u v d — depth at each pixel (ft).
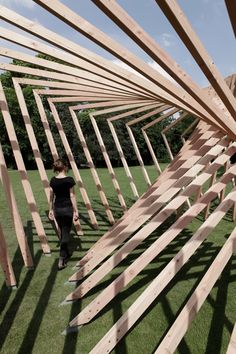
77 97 21.85
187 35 5.85
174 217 27.43
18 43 10.62
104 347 9.04
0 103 17.06
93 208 32.35
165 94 12.24
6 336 10.82
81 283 14.48
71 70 13.62
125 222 15.89
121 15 5.65
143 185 48.52
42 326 11.39
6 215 28.71
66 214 16.51
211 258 17.65
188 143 18.80
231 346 7.07
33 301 13.17
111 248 14.44
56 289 14.23
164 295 13.60
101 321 11.61
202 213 28.91
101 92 18.03
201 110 10.64
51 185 16.79
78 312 12.32
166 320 11.66
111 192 42.09
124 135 92.63
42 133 82.74
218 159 12.98
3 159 15.31
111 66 9.90
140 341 10.41
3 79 90.12
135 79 10.71
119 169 80.74
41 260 17.81
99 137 26.22
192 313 8.04
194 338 10.55
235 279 15.11
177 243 20.57
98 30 6.73
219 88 7.59
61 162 16.92
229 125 10.28
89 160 25.02
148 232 12.46
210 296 13.47
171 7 5.26
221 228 23.65
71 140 85.71
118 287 11.32
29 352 10.00
